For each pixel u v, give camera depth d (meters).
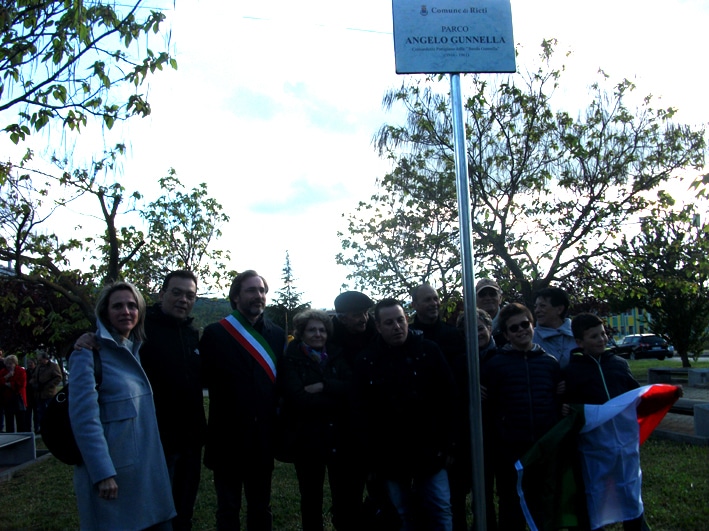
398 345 4.20
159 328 4.25
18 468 9.16
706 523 4.97
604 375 4.36
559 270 16.53
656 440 9.04
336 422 4.56
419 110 16.42
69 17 5.42
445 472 4.21
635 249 16.66
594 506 4.06
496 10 3.61
